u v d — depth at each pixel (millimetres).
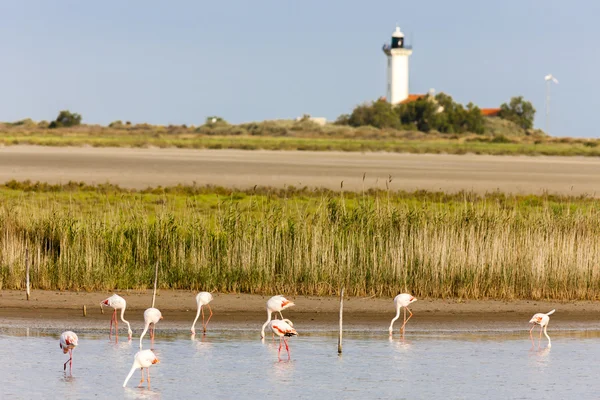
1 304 50281
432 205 78562
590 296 57000
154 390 36906
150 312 42656
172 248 57094
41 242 57656
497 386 38469
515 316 52125
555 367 41656
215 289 55062
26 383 37406
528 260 57156
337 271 55594
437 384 38469
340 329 43250
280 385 37750
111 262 56344
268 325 45719
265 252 55812
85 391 36594
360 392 37219
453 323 50125
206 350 43344
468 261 56469
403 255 56625
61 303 51125
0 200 75125
